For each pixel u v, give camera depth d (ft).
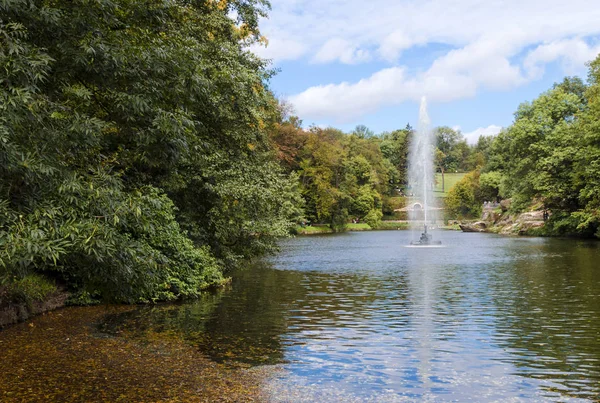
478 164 463.42
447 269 82.79
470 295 55.42
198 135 50.44
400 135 427.33
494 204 269.44
